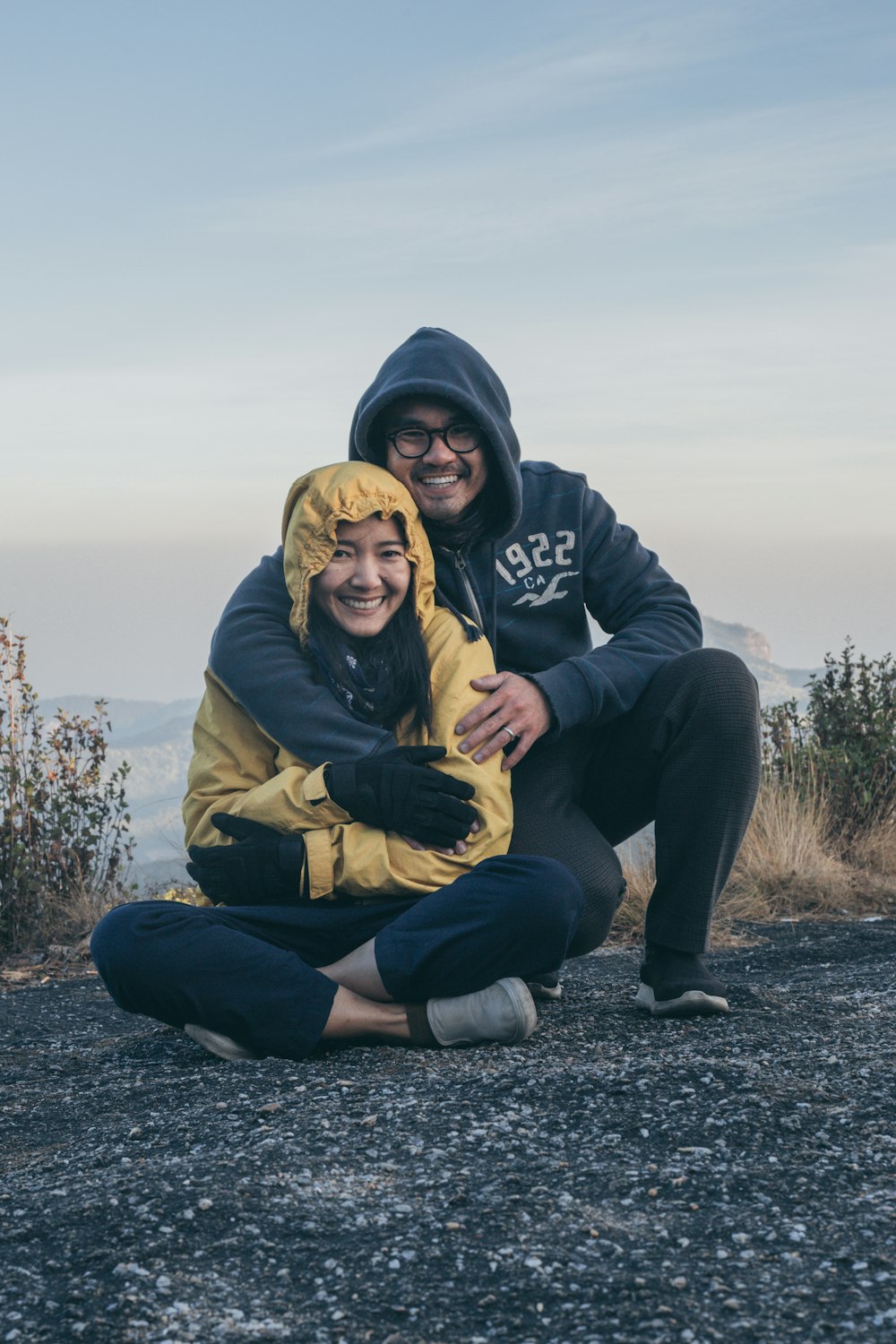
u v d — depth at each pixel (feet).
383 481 8.94
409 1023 8.09
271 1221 5.27
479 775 8.48
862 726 25.44
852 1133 6.12
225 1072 7.80
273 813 8.48
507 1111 6.65
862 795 24.49
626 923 18.04
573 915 8.01
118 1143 6.63
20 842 18.22
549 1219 5.22
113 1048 9.87
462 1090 7.09
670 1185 5.56
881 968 13.15
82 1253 5.01
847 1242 4.88
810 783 24.81
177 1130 6.70
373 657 9.06
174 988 7.95
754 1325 4.27
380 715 8.90
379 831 8.32
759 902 19.88
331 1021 8.02
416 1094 7.05
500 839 8.48
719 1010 9.04
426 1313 4.50
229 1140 6.40
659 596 10.11
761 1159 5.82
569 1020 9.10
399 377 9.48
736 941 17.35
